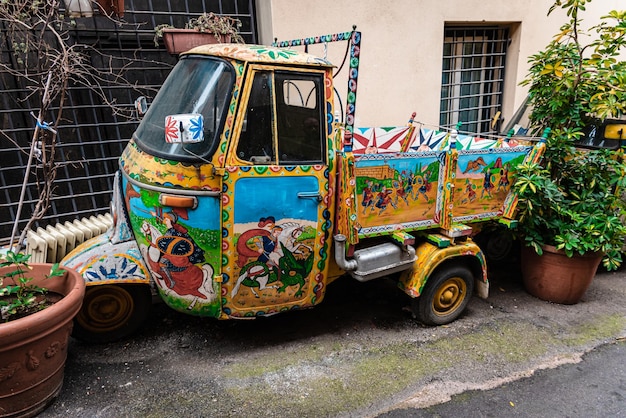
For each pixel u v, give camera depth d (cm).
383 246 302
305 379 273
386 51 516
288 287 289
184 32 377
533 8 581
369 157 273
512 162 341
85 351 293
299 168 267
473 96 615
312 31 473
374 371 283
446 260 328
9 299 263
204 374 275
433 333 329
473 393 267
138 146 271
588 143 438
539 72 388
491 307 372
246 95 250
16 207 404
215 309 278
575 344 318
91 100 419
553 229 361
